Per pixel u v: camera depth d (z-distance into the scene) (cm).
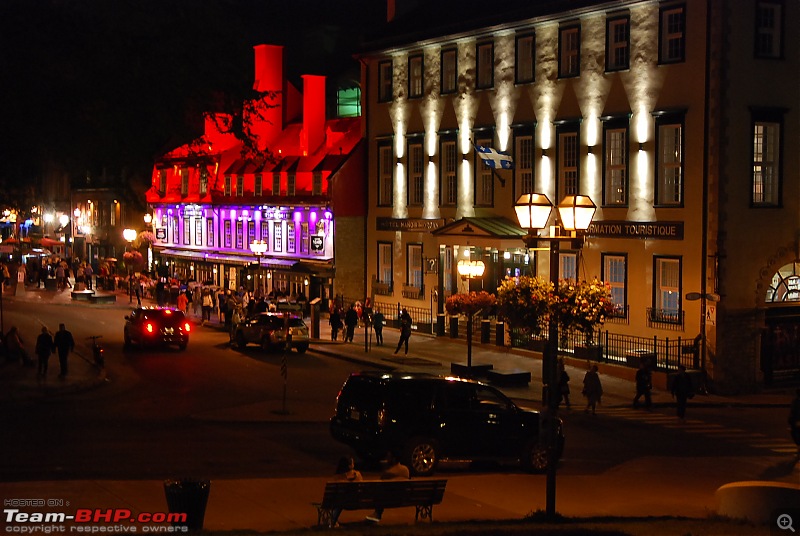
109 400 2964
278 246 6000
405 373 2089
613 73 3881
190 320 5425
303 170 5753
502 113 4419
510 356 4069
